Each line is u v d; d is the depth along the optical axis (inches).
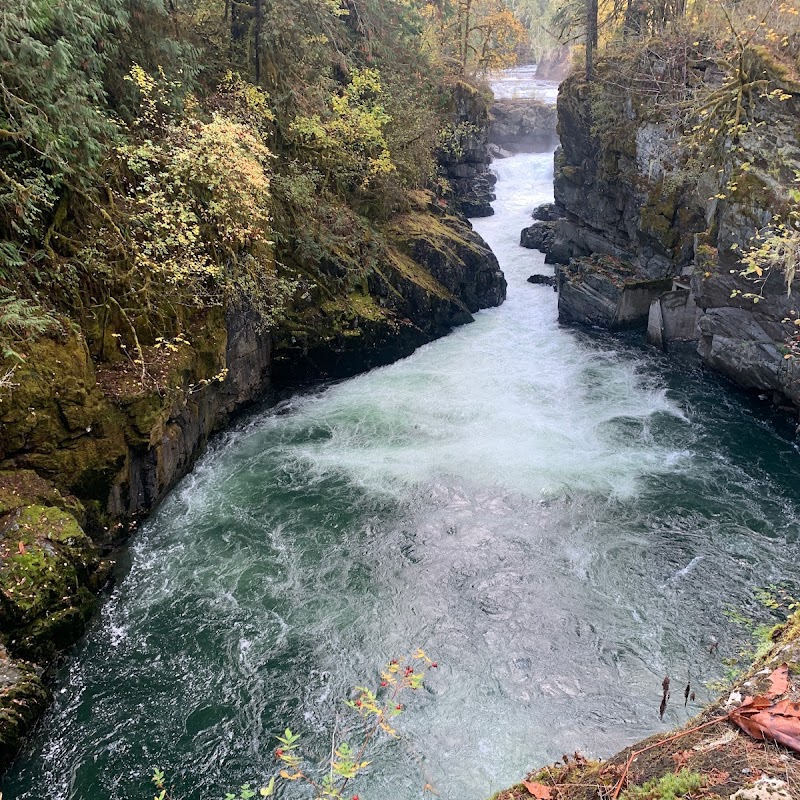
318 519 379.2
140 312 373.4
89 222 355.9
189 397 411.5
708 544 354.3
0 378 282.7
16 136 289.0
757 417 489.7
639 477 417.1
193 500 394.0
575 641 293.7
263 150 422.0
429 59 981.8
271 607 313.9
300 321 539.2
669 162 605.6
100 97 381.1
